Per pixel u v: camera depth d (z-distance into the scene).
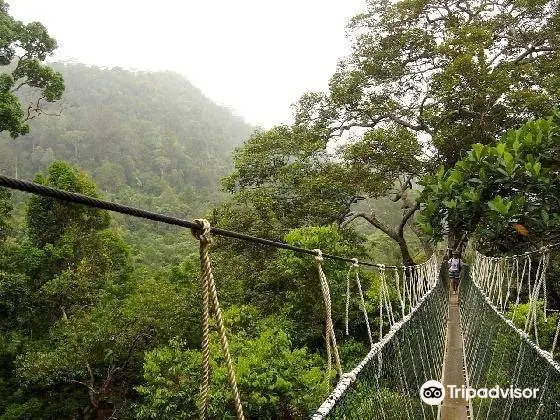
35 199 16.42
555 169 4.50
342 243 13.59
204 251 1.83
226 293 13.32
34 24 15.19
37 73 15.35
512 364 5.43
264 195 15.07
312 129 16.92
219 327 1.76
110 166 49.97
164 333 13.21
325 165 15.95
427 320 8.03
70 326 13.52
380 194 14.47
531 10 14.95
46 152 48.31
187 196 48.28
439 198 4.94
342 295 11.44
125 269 17.69
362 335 12.39
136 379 13.73
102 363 13.69
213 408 8.70
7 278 14.77
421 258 21.78
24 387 13.38
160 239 34.09
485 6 16.48
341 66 17.33
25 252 15.58
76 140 53.59
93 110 61.53
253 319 11.95
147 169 55.16
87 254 16.30
